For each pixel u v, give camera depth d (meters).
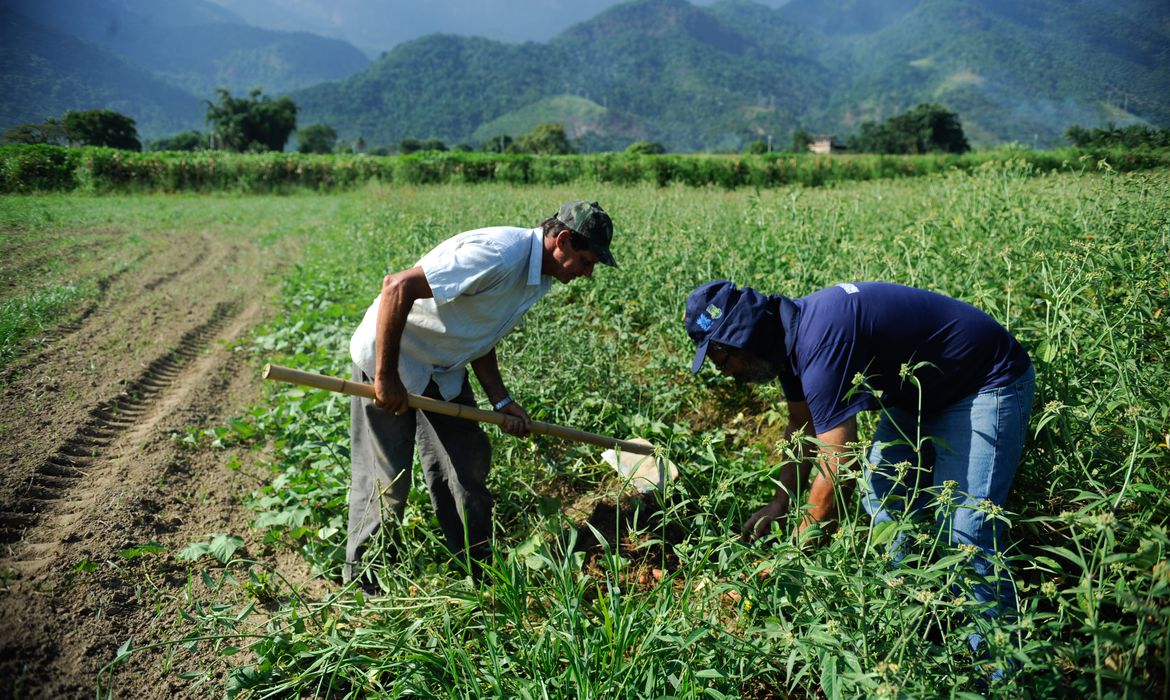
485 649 2.72
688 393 4.89
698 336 2.84
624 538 3.64
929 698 1.95
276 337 6.88
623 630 2.40
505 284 2.99
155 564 3.43
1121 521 2.39
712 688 2.30
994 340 2.57
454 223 9.24
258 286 9.58
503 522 3.75
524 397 4.50
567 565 2.76
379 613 2.95
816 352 2.58
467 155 31.25
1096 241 4.02
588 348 5.07
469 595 2.86
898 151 105.19
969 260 4.52
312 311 7.76
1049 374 2.99
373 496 3.16
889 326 2.55
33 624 2.90
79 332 6.93
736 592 2.85
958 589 2.46
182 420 5.07
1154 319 3.34
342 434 4.51
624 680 2.31
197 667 2.84
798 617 2.33
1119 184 5.03
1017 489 3.00
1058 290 3.35
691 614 2.53
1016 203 5.88
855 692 2.04
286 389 5.71
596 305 6.57
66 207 18.50
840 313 2.56
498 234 2.97
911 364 2.58
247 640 2.97
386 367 2.87
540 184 27.81
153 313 7.81
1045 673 2.09
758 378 2.87
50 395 5.23
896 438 3.01
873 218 7.71
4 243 11.53
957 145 103.69
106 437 4.74
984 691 2.25
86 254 10.84
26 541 3.48
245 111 99.38
